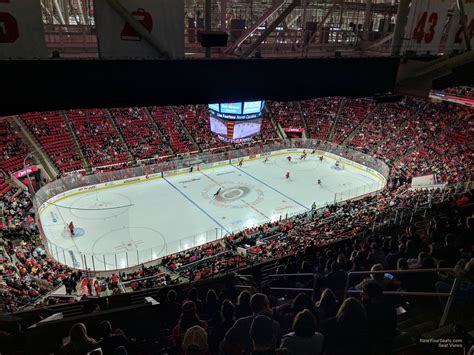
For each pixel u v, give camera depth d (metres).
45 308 10.69
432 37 10.00
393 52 9.77
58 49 7.60
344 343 4.45
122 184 37.72
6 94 6.56
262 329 4.07
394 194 32.53
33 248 24.61
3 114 6.61
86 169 38.25
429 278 6.61
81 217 31.42
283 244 23.53
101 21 7.05
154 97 7.54
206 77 7.82
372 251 9.01
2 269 20.41
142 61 7.24
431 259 6.76
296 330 4.34
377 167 41.44
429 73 9.54
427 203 22.05
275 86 8.47
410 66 9.70
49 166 37.09
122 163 39.69
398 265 7.38
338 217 27.81
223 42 7.64
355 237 15.46
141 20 7.20
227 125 38.53
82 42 7.89
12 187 32.03
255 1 12.80
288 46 10.38
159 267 23.48
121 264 25.34
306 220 29.94
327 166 44.50
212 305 7.95
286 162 45.41
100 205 33.53
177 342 5.89
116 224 30.53
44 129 39.75
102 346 5.31
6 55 6.47
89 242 27.98
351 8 12.73
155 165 39.41
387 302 4.95
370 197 33.12
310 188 38.78
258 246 24.36
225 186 38.59
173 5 7.32
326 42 10.96
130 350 5.40
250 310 6.13
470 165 35.72
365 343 4.48
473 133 42.06
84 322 7.73
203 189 37.72
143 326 7.70
